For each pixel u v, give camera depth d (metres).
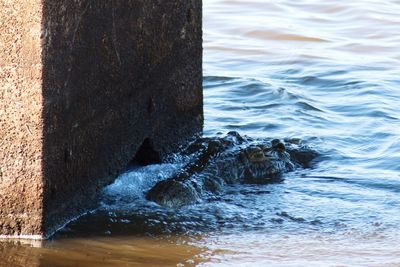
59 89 22.78
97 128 25.09
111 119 25.86
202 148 30.52
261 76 40.91
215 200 26.97
